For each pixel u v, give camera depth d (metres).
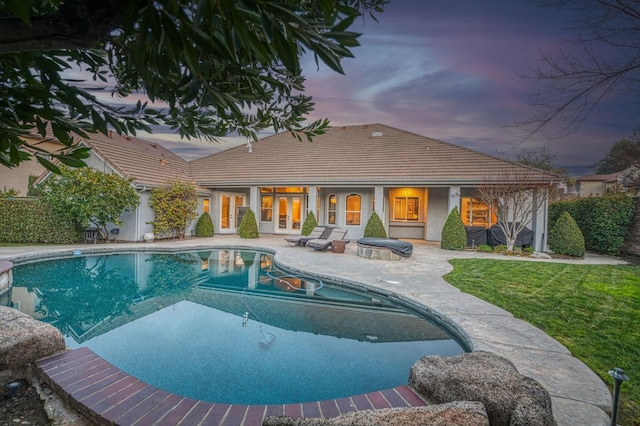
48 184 12.31
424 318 5.59
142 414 2.53
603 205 12.97
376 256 10.87
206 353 4.32
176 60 0.86
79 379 2.95
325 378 3.69
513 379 2.50
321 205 18.16
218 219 18.53
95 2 0.84
